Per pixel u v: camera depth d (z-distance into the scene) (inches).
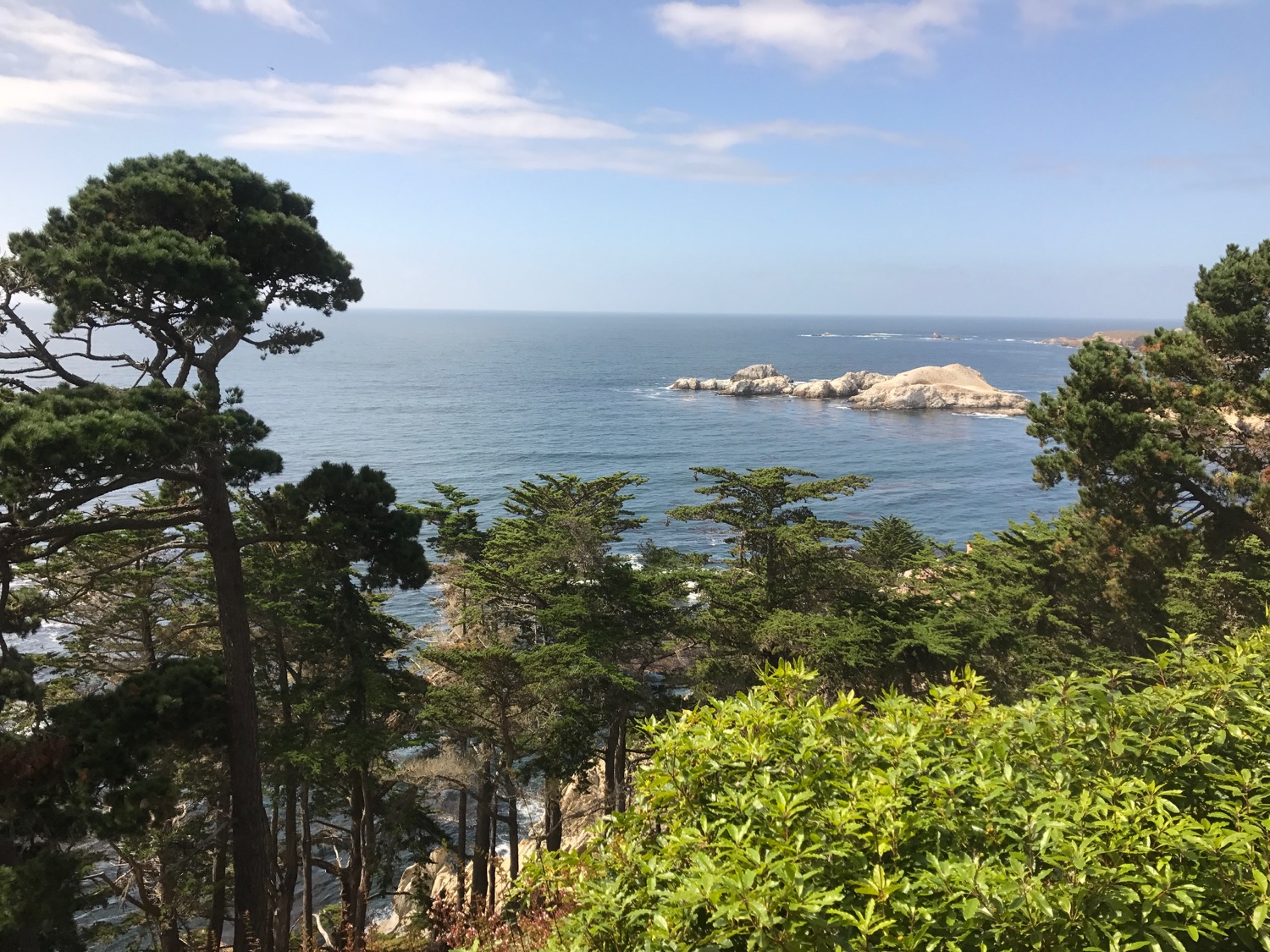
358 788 723.4
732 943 196.2
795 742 247.0
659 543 2409.0
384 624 784.3
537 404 5802.2
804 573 900.0
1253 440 819.4
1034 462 937.5
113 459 445.7
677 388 6909.5
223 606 579.5
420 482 3115.2
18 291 520.4
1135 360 884.0
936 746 245.4
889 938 177.9
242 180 595.2
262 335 645.3
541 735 731.4
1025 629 981.8
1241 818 206.2
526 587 831.7
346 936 643.5
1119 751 223.5
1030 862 193.9
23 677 494.9
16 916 455.8
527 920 308.7
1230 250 877.2
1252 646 285.0
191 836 729.6
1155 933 174.9
